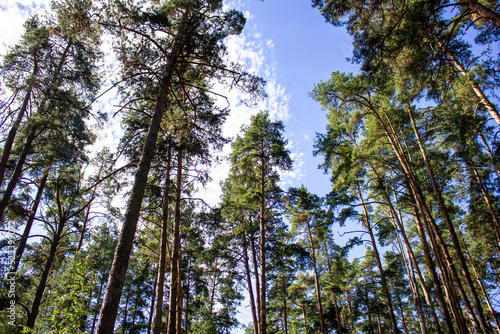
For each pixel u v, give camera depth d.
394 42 9.68
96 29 8.87
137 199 6.76
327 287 22.58
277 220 19.17
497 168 12.84
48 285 13.91
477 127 11.12
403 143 17.62
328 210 18.44
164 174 13.66
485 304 24.56
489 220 17.06
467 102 12.71
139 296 26.97
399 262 21.27
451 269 12.41
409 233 22.28
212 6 9.10
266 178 18.11
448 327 12.17
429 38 9.12
